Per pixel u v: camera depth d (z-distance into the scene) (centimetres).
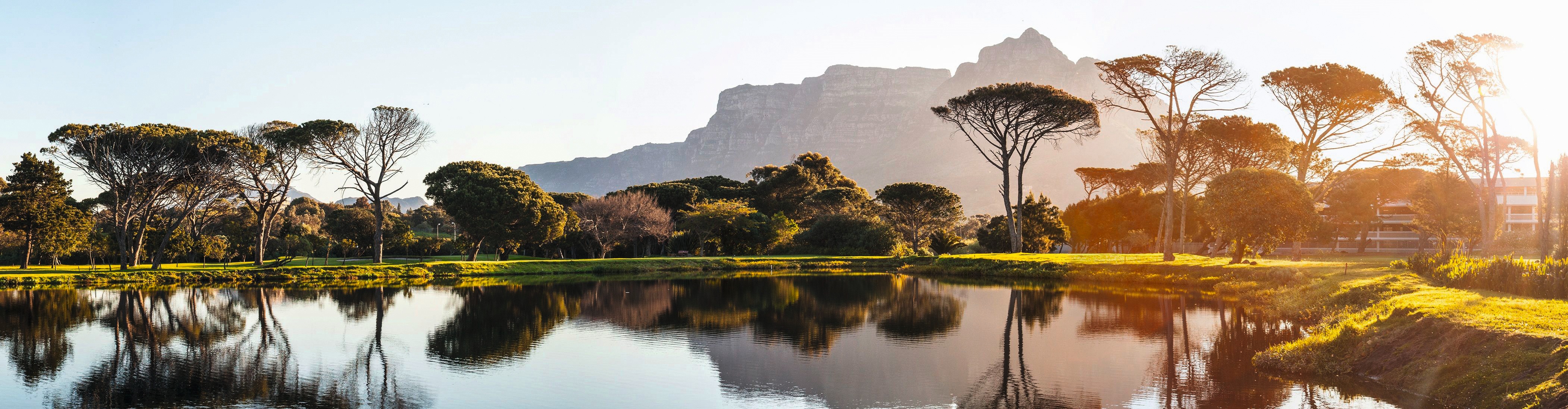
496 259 8300
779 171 11456
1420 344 1838
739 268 7506
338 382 2209
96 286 5216
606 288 5300
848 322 3400
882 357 2544
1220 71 5500
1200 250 7812
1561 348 1462
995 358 2500
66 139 5581
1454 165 6569
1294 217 4588
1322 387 1886
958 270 6456
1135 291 4550
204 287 5300
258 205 6950
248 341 2905
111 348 2764
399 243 8538
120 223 6112
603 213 8538
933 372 2306
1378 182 8438
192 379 2252
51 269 6100
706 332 3114
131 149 5744
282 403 1973
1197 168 6700
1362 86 5322
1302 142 5891
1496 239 6712
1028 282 5419
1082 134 7244
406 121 6625
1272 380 2016
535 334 3088
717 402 1984
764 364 2452
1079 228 10281
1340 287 3105
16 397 2025
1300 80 5503
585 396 2050
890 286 5306
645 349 2730
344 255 9075
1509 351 1557
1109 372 2239
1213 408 1781
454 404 1972
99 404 1969
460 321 3484
